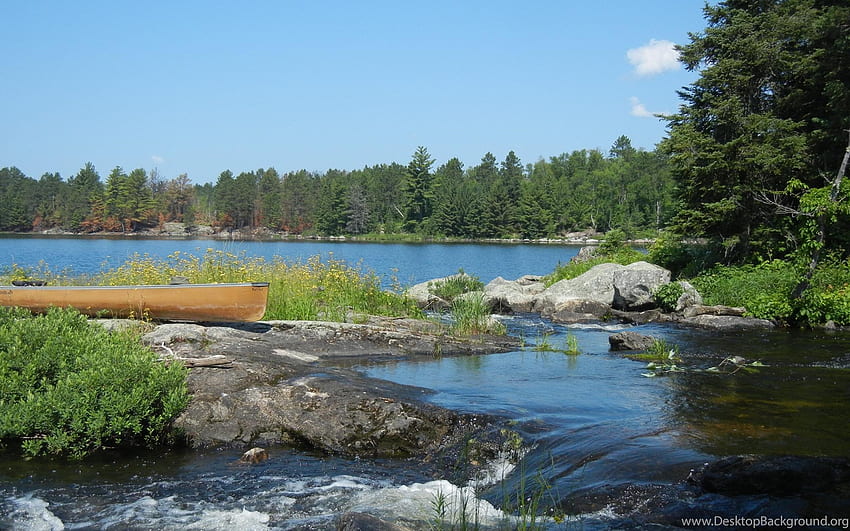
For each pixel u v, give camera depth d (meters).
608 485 5.80
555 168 138.62
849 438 6.92
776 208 21.31
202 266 15.61
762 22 21.89
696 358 11.87
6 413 6.95
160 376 7.35
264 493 6.09
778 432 7.13
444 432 7.50
